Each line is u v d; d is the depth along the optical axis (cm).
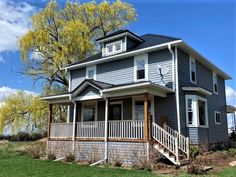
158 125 1340
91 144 1427
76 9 2653
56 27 2505
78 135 1515
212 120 1839
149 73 1539
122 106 1658
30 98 2428
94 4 2714
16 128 2367
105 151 1346
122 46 1738
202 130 1531
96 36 2734
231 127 2744
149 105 1516
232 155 1502
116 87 1326
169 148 1161
